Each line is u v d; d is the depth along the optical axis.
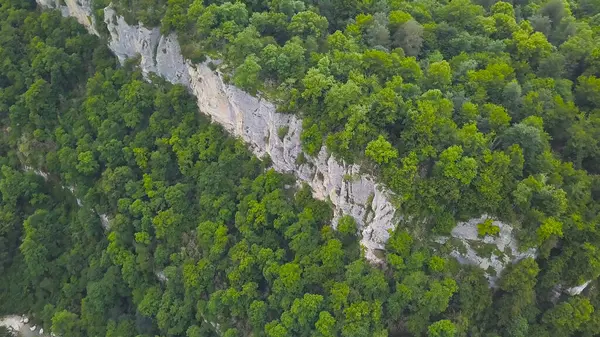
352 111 51.47
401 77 55.44
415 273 50.88
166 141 66.69
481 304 52.47
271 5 64.44
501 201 50.09
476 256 52.56
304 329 53.25
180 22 63.34
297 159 58.62
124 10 69.50
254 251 58.00
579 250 50.91
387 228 51.44
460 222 51.44
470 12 66.75
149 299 63.09
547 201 49.75
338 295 51.72
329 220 57.50
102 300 66.50
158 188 65.62
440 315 51.84
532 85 58.34
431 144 50.31
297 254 56.06
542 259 52.31
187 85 67.69
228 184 62.94
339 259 54.34
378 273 52.25
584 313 51.28
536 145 51.50
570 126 55.03
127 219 65.69
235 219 60.69
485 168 49.94
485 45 63.56
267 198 59.06
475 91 56.97
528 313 52.81
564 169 52.22
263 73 58.81
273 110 57.78
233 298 57.12
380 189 50.47
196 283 59.84
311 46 60.06
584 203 51.44
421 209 50.38
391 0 68.56
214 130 65.75
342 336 51.22
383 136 51.12
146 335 63.38
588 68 62.12
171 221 62.97
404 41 62.50
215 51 61.75
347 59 57.00
